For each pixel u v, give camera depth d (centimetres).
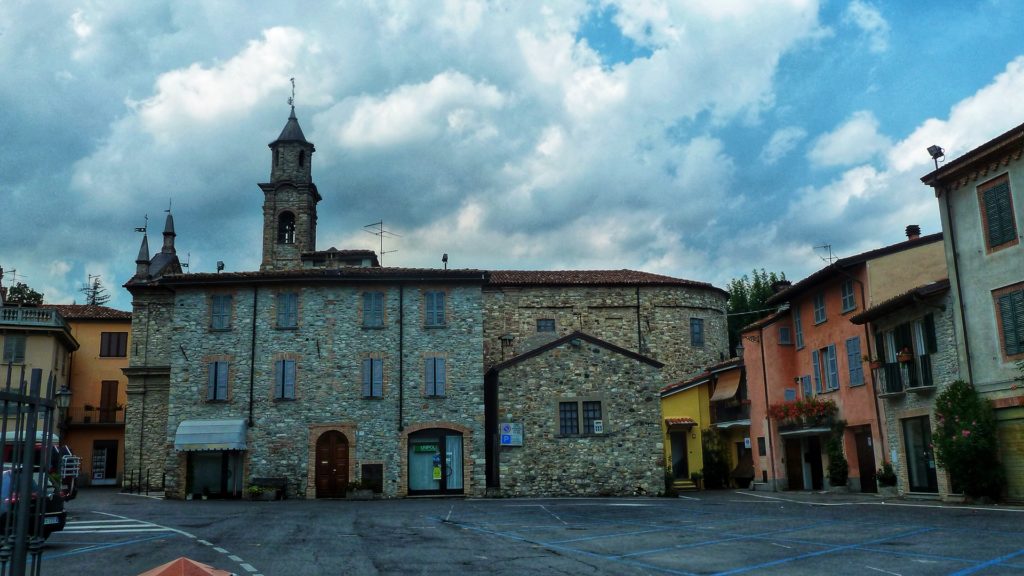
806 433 3475
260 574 1355
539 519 2388
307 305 3716
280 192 5047
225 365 3653
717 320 4888
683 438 4278
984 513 2144
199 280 3684
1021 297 2375
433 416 3625
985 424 2444
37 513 689
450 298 3759
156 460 4200
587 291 4619
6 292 6378
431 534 1986
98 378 5188
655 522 2247
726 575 1322
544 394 3603
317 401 3622
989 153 2464
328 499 3491
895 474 2931
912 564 1369
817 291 3569
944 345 2664
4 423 651
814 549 1598
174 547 1720
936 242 3150
